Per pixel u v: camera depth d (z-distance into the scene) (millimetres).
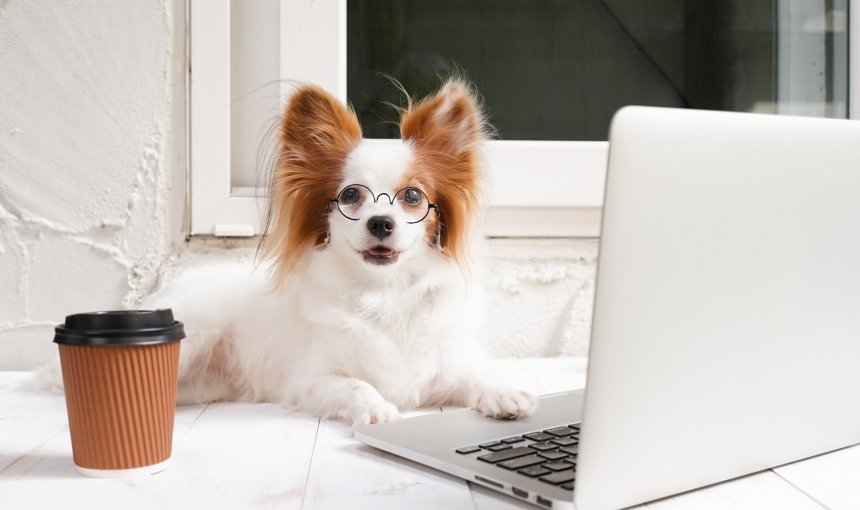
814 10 2053
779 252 865
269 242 1517
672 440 813
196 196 1872
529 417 1181
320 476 954
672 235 762
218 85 1854
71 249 1854
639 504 822
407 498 869
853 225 944
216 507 839
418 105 1527
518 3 1992
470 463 931
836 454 1021
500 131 2014
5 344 1849
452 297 1460
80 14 1818
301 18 1881
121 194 1856
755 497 862
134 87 1843
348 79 1966
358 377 1429
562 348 1974
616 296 733
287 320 1511
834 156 909
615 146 709
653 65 2021
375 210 1362
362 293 1425
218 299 1563
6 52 1808
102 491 896
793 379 925
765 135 833
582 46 2012
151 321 969
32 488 908
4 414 1310
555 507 781
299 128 1455
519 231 1962
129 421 942
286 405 1413
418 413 1404
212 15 1841
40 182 1836
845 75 2072
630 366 756
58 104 1828
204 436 1175
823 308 933
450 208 1471
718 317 822
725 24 2033
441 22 1980
